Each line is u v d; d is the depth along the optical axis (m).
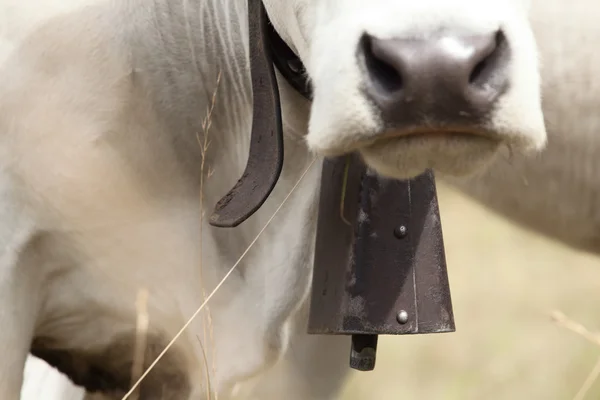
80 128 4.98
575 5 6.27
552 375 8.85
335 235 4.88
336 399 5.93
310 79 4.37
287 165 5.21
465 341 9.16
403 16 3.72
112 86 5.05
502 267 9.91
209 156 5.33
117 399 5.59
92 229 5.04
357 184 4.80
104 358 5.39
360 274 4.75
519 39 3.84
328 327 4.81
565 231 6.66
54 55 5.00
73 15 5.08
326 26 4.11
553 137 6.32
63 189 4.96
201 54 5.19
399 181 4.80
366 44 3.81
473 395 8.70
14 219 4.91
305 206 5.26
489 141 3.78
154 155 5.16
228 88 5.25
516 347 9.13
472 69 3.65
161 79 5.18
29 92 4.94
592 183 6.41
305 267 5.31
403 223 4.80
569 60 6.24
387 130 3.73
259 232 5.32
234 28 5.12
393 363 8.80
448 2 3.73
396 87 3.70
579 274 9.92
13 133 4.91
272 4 4.60
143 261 5.15
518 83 3.78
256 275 5.38
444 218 9.87
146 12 5.16
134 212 5.11
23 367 4.95
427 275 4.80
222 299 5.30
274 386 5.85
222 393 5.37
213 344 5.11
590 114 6.28
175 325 5.27
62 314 5.16
